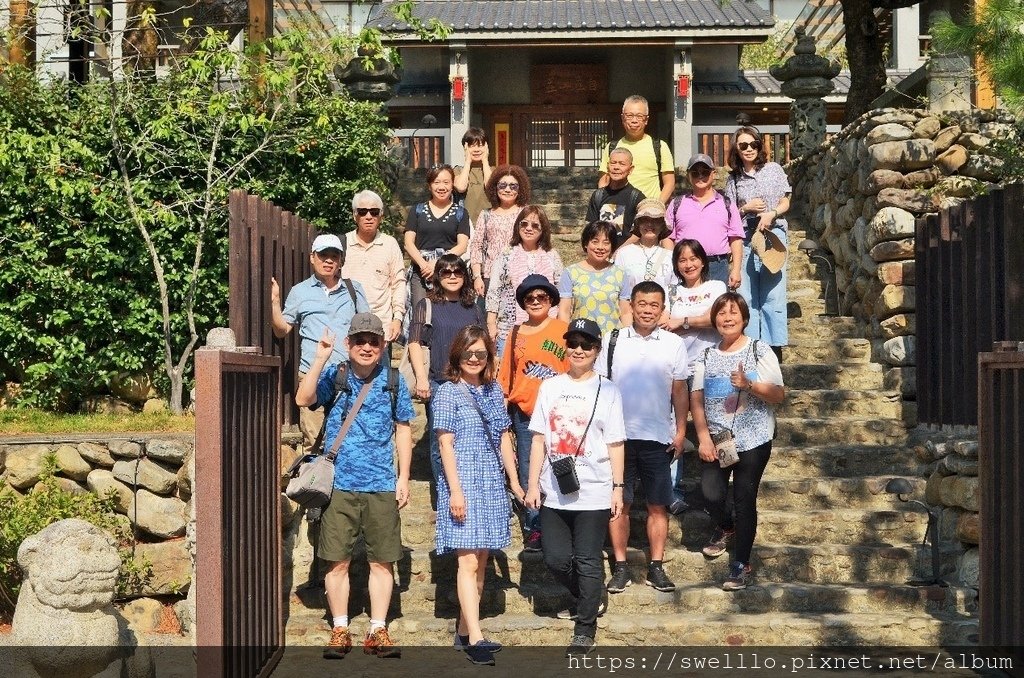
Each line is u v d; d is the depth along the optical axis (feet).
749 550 21.63
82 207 31.94
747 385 21.03
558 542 19.97
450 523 19.52
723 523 22.49
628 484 21.70
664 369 21.52
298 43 34.73
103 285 31.81
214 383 15.75
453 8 64.64
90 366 31.89
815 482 24.45
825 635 20.34
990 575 18.90
